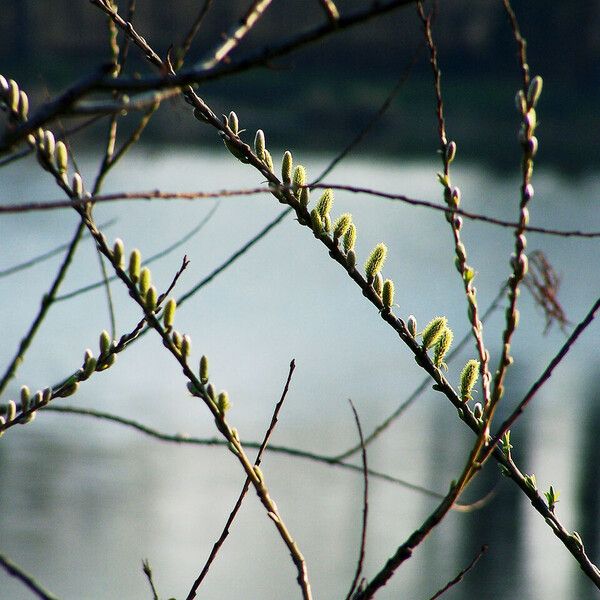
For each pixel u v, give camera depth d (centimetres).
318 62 7400
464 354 2764
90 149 5784
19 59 6500
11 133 147
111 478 1889
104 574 1503
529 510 1762
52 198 5122
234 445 217
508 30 7006
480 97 7312
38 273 3591
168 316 217
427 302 3444
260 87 7206
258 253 4438
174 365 2619
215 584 1523
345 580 1545
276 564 1606
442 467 1972
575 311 3231
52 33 6556
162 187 5638
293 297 3597
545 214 5228
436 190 6022
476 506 330
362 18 144
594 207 5506
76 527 1661
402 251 4497
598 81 6994
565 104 7094
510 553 1599
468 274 230
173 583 1503
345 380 2605
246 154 240
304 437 2141
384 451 2078
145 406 2291
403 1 142
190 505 1798
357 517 1775
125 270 218
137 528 1683
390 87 7312
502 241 4700
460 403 242
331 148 6906
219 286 3728
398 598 1456
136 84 149
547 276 235
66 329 2895
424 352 242
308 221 240
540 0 6856
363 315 3381
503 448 258
